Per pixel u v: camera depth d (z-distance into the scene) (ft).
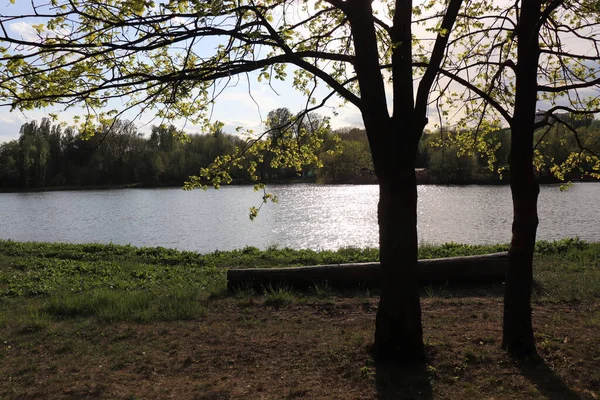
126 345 22.25
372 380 17.08
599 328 21.61
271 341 22.11
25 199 193.67
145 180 265.54
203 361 20.12
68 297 29.12
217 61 17.97
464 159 202.49
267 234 84.69
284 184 255.09
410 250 17.76
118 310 26.73
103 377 18.76
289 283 31.22
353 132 266.16
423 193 165.48
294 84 23.09
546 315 24.16
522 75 17.90
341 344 20.81
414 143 17.29
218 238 80.64
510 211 106.32
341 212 120.37
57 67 14.82
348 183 249.55
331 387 16.90
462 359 18.49
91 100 17.19
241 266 41.68
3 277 36.24
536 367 17.60
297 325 24.53
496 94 25.12
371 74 17.16
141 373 19.12
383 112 17.33
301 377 17.95
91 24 16.93
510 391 15.98
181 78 16.20
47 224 105.91
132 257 46.80
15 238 84.89
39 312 27.45
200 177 22.00
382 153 17.40
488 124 26.94
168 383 18.06
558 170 26.58
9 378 18.78
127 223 104.73
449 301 27.50
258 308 27.81
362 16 16.92
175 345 22.03
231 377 18.40
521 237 18.39
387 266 18.01
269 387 17.26
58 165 272.10
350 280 30.96
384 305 18.35
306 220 104.47
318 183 249.96
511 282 18.72
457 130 27.71
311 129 22.44
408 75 17.39
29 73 14.73
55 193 231.71
